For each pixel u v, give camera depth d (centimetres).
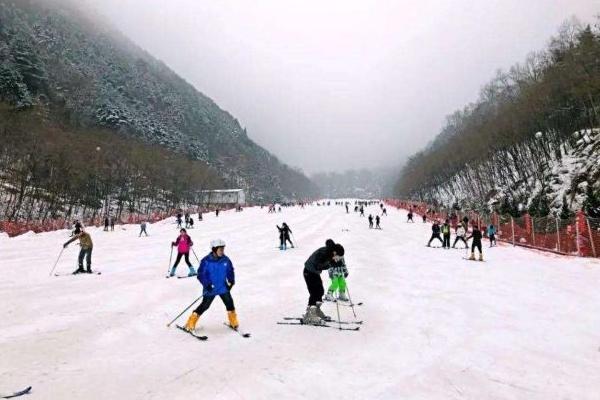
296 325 831
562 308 987
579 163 4225
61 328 784
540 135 5803
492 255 2109
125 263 1772
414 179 13862
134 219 5284
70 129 10144
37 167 6050
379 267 1662
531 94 6303
